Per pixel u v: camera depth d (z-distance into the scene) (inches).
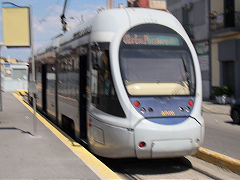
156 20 288.5
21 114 514.6
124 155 251.4
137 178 252.7
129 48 270.2
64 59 389.4
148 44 276.8
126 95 254.7
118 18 279.6
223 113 709.9
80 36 328.8
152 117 249.6
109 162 297.7
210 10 991.0
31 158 249.6
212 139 408.5
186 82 276.7
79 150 274.5
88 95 291.1
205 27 1021.2
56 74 434.3
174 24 295.3
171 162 297.6
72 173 215.6
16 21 326.6
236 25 905.5
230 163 269.6
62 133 350.9
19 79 1210.0
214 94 924.6
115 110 255.9
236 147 358.6
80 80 321.4
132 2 335.6
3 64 1229.7
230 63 951.6
